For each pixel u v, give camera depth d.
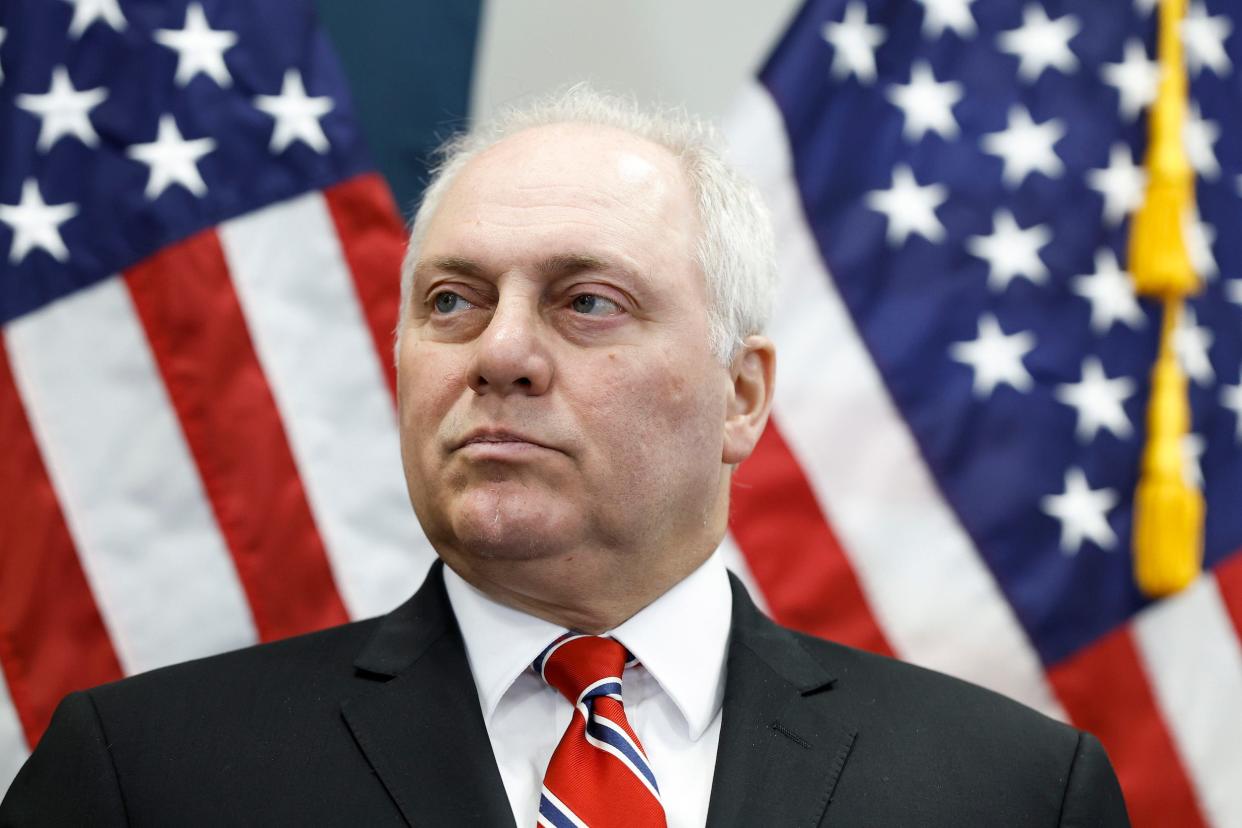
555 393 5.34
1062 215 9.62
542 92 10.10
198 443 8.80
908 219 9.55
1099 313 9.54
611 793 5.18
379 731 5.40
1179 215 9.38
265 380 8.91
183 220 8.91
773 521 9.30
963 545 9.32
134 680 5.77
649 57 10.28
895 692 6.02
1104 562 9.37
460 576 5.73
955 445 9.38
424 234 6.14
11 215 8.80
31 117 8.91
